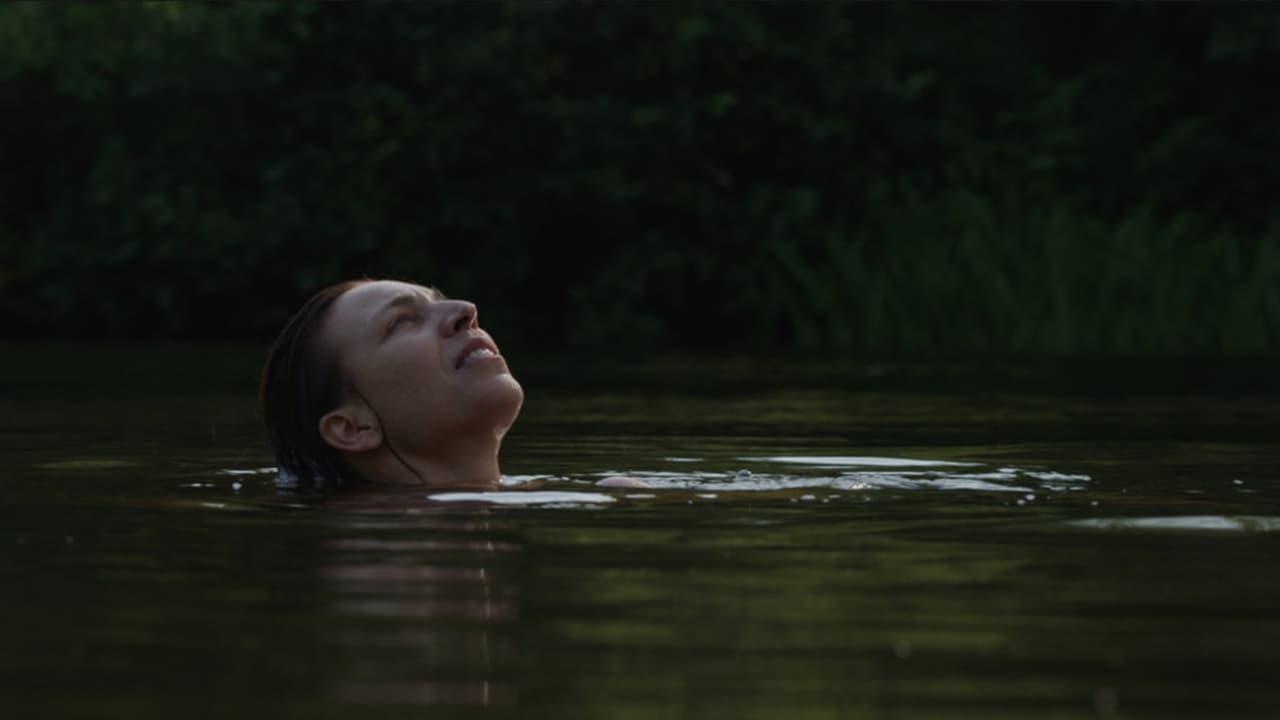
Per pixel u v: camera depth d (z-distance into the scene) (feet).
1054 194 53.26
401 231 55.36
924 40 59.16
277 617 8.22
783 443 19.39
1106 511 12.62
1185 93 57.98
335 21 55.98
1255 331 46.21
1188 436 20.10
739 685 6.88
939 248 49.65
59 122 58.13
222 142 56.39
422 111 55.36
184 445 18.54
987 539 11.03
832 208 56.13
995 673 7.11
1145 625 8.12
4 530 11.32
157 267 54.75
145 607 8.47
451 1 55.77
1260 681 6.98
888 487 14.37
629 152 54.08
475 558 10.09
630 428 21.48
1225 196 55.57
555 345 51.06
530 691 6.75
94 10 52.70
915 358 41.22
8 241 56.03
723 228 54.80
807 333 51.67
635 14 55.31
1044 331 47.37
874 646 7.62
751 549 10.55
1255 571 9.69
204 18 52.47
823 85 55.42
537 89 55.83
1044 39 59.67
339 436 14.67
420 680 6.92
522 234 56.03
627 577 9.43
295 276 53.88
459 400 14.62
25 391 28.14
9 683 6.87
